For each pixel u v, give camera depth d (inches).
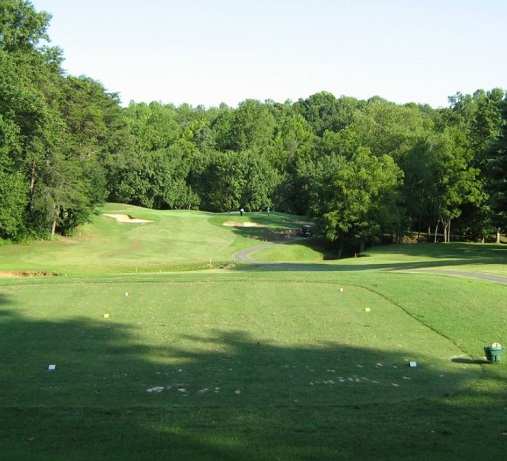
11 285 1002.1
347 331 697.6
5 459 283.7
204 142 5388.8
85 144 2751.0
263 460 289.3
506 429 360.8
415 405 430.9
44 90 2197.3
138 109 6181.1
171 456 293.1
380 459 291.7
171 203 4500.5
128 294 914.7
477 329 701.9
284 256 2630.4
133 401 453.4
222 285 995.9
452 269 1396.4
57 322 733.9
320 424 371.2
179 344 637.3
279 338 665.0
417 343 647.1
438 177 2970.0
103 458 287.6
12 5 1750.7
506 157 2015.3
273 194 4505.4
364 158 2913.4
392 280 1045.8
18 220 2183.8
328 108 7106.3
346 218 2827.3
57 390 482.9
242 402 450.6
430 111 5895.7
